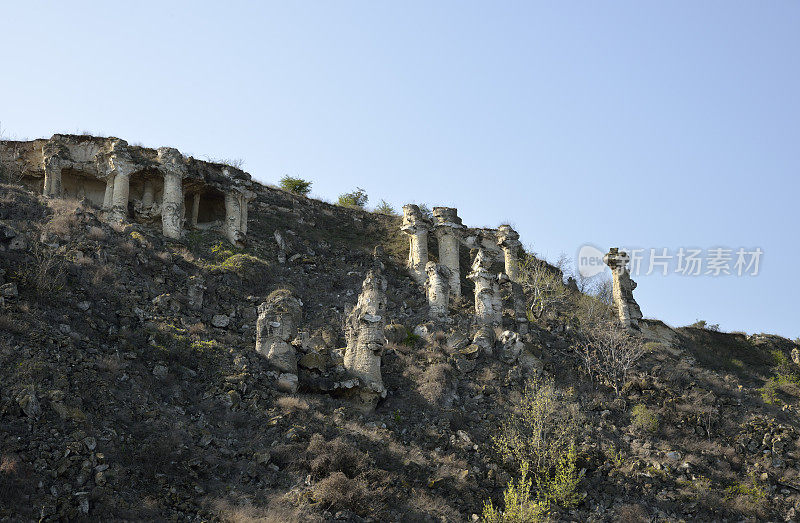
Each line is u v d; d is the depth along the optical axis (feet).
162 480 75.72
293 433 88.53
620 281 163.53
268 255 157.89
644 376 131.54
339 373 106.73
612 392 124.77
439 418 104.99
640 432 114.32
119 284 114.83
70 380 84.33
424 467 92.17
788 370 158.40
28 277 103.45
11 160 157.79
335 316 134.00
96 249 120.67
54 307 100.17
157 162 156.15
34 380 80.69
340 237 189.98
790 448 115.34
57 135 157.38
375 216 209.56
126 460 76.43
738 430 120.26
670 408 122.42
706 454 111.75
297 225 186.39
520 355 126.11
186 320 114.21
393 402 107.96
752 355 168.14
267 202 193.06
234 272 138.62
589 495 97.66
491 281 141.18
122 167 151.02
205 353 103.65
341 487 79.87
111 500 69.46
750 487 105.81
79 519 66.18
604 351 136.36
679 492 101.14
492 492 92.84
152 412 85.81
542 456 99.81
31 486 67.26
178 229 150.41
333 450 86.12
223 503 75.20
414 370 115.34
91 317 102.12
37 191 155.63
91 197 158.51
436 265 146.20
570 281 189.26
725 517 98.58
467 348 123.54
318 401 100.78
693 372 143.02
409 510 82.94
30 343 87.76
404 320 137.80
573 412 111.96
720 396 132.87
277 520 73.51
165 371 95.81
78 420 77.41
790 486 106.22
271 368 103.86
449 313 145.48
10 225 118.73
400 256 178.70
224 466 81.92
